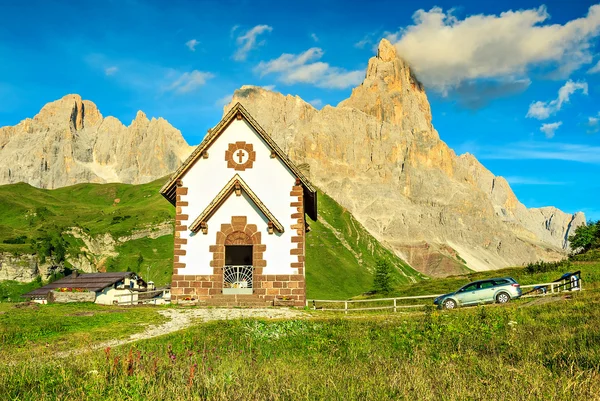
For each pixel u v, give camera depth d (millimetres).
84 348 17422
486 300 31516
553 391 9359
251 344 17188
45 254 153250
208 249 32875
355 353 15312
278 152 33938
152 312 28328
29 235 165500
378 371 11836
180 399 9359
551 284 33469
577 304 23828
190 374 10258
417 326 19125
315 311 31266
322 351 16219
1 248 144500
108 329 22344
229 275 33344
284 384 10414
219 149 34281
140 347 16797
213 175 33969
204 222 33062
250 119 34406
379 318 25328
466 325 18906
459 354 13852
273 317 27047
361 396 9867
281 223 33188
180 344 17609
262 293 32312
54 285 70500
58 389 10422
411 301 47969
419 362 12820
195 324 24172
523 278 47969
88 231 194375
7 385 10719
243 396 9609
